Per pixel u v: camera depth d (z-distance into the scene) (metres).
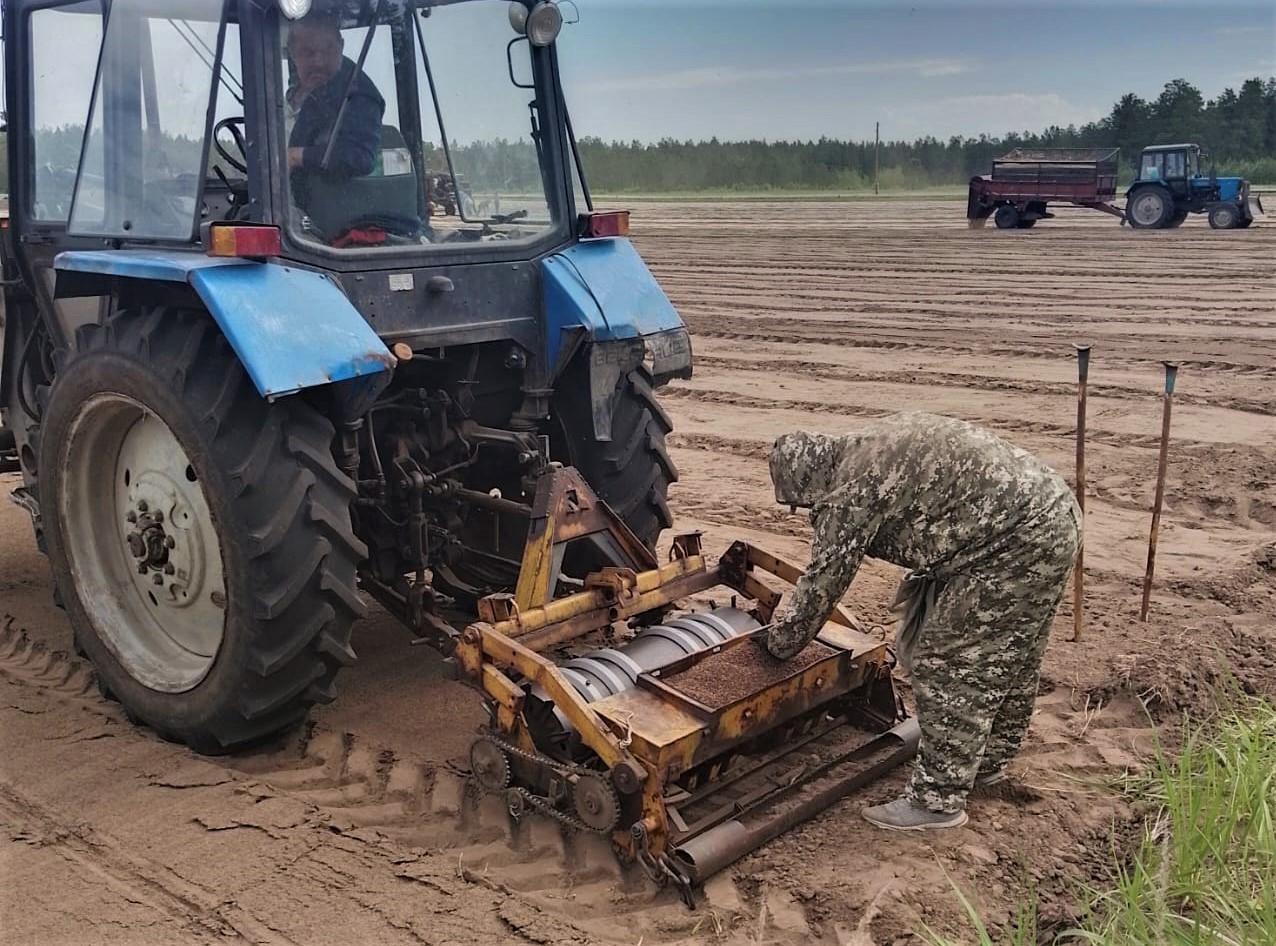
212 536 3.92
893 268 18.45
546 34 4.36
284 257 3.73
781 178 58.12
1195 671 4.43
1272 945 2.83
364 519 4.27
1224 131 57.41
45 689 4.52
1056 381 9.81
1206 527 6.25
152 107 3.96
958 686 3.37
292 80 3.78
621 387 4.59
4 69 4.73
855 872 3.24
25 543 6.28
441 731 4.17
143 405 3.79
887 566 5.74
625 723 3.23
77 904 3.20
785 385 10.10
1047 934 3.08
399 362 4.28
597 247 4.57
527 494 4.34
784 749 3.71
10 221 4.84
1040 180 25.52
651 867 3.16
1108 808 3.60
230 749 3.98
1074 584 4.96
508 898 3.20
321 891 3.23
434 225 4.22
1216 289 15.13
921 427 3.40
